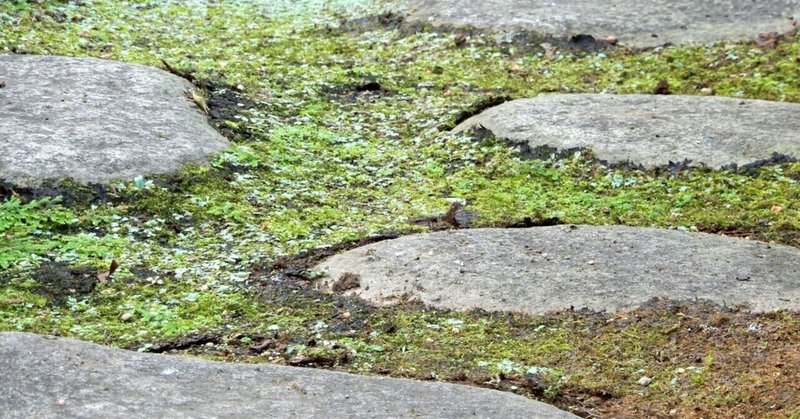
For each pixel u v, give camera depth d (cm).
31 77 1230
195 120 1191
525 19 1605
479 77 1453
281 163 1160
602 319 836
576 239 970
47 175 1023
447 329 828
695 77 1452
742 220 1058
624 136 1219
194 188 1061
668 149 1189
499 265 913
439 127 1286
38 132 1091
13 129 1090
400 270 910
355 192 1117
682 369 769
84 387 654
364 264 925
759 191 1115
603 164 1176
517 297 865
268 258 951
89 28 1508
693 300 855
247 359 781
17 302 836
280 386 685
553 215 1062
